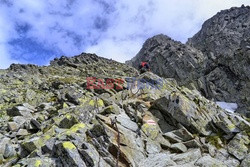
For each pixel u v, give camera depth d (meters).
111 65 94.38
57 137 14.72
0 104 29.84
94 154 13.16
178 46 107.25
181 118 18.88
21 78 43.31
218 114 21.11
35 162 12.59
